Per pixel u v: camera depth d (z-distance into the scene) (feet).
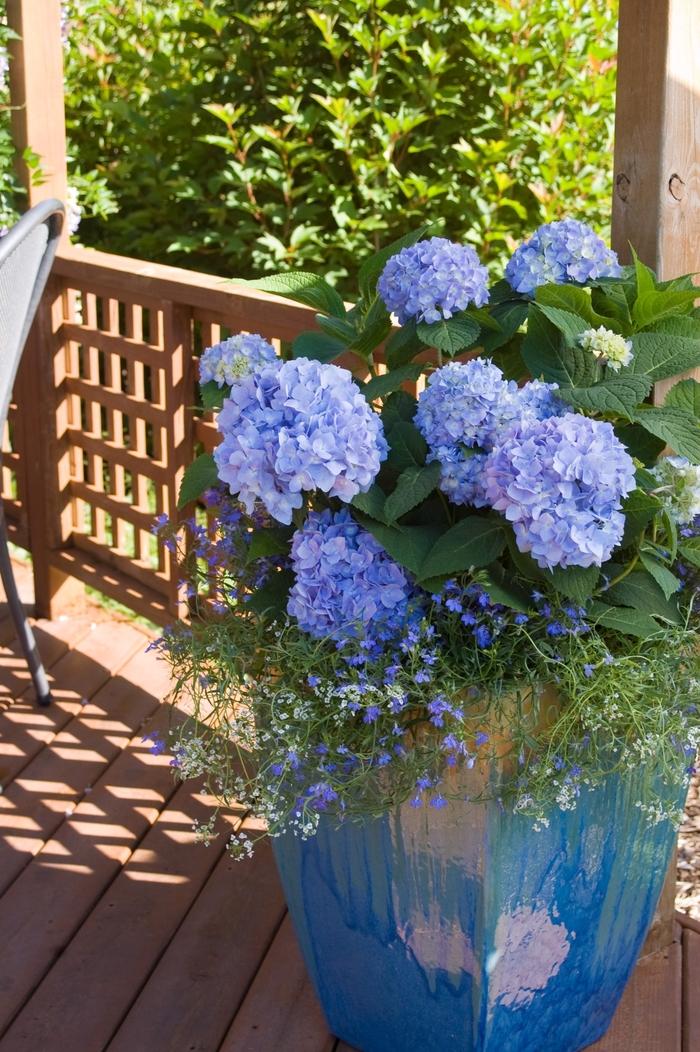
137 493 10.19
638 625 4.84
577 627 4.75
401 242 5.72
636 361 5.29
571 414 4.65
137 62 15.57
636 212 5.83
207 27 14.08
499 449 4.58
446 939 5.20
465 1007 5.32
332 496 5.07
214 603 5.55
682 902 7.16
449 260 5.24
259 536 5.23
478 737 4.79
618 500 4.53
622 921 5.67
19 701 9.50
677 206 5.80
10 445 11.50
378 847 5.15
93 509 10.73
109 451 10.26
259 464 4.62
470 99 13.51
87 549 10.77
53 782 8.40
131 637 10.64
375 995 5.64
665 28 5.51
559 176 13.29
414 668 4.73
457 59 13.44
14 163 10.66
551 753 4.80
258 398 4.72
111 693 9.64
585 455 4.44
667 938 6.73
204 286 8.61
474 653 4.74
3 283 6.81
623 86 5.73
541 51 13.11
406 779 4.86
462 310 5.34
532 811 4.85
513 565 5.11
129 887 7.29
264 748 5.28
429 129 13.56
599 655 4.88
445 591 4.89
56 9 10.45
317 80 13.03
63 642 10.50
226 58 14.16
